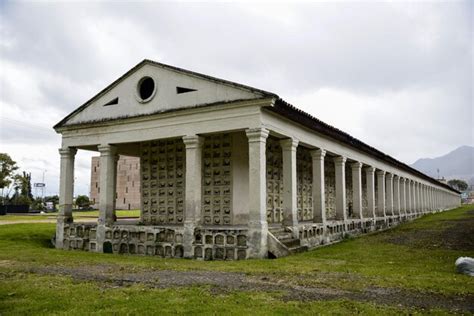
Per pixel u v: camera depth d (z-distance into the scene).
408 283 8.91
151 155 19.38
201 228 14.44
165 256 15.08
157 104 16.12
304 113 15.79
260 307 6.77
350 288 8.39
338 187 21.20
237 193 16.64
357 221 22.77
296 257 13.45
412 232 23.14
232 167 16.77
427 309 6.79
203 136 15.51
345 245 17.39
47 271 10.75
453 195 84.69
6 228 23.19
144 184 19.38
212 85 14.80
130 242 16.09
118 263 12.34
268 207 18.38
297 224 15.91
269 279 9.38
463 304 7.16
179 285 8.70
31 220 33.44
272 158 19.08
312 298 7.50
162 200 18.67
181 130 15.44
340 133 19.80
